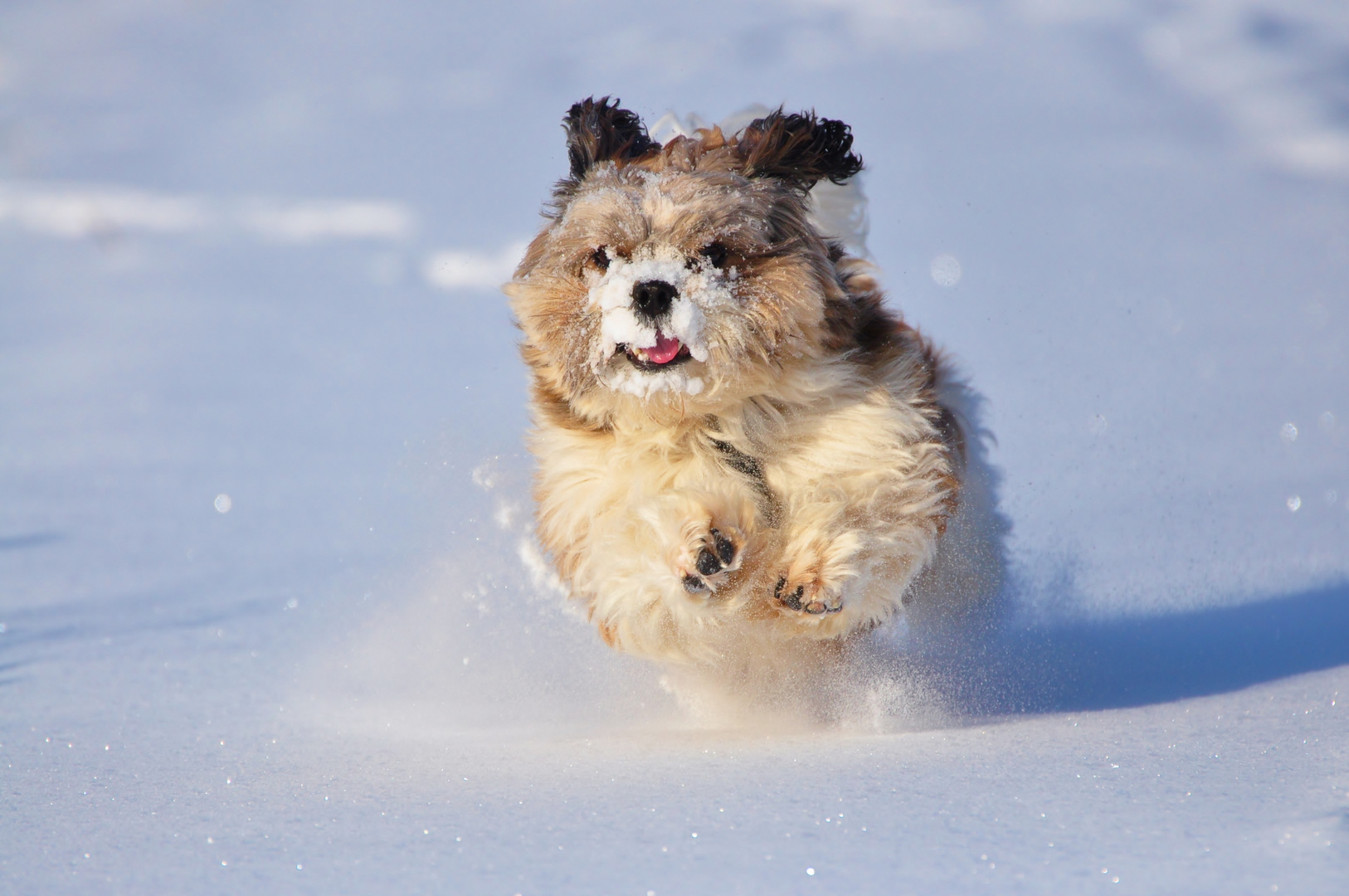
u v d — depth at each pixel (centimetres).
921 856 732
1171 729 1033
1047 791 843
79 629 1752
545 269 1244
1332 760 895
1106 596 1697
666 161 1295
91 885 763
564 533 1290
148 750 1138
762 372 1180
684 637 1216
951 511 1305
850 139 1369
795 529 1191
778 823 799
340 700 1366
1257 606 1617
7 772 1059
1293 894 657
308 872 764
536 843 788
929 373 1389
